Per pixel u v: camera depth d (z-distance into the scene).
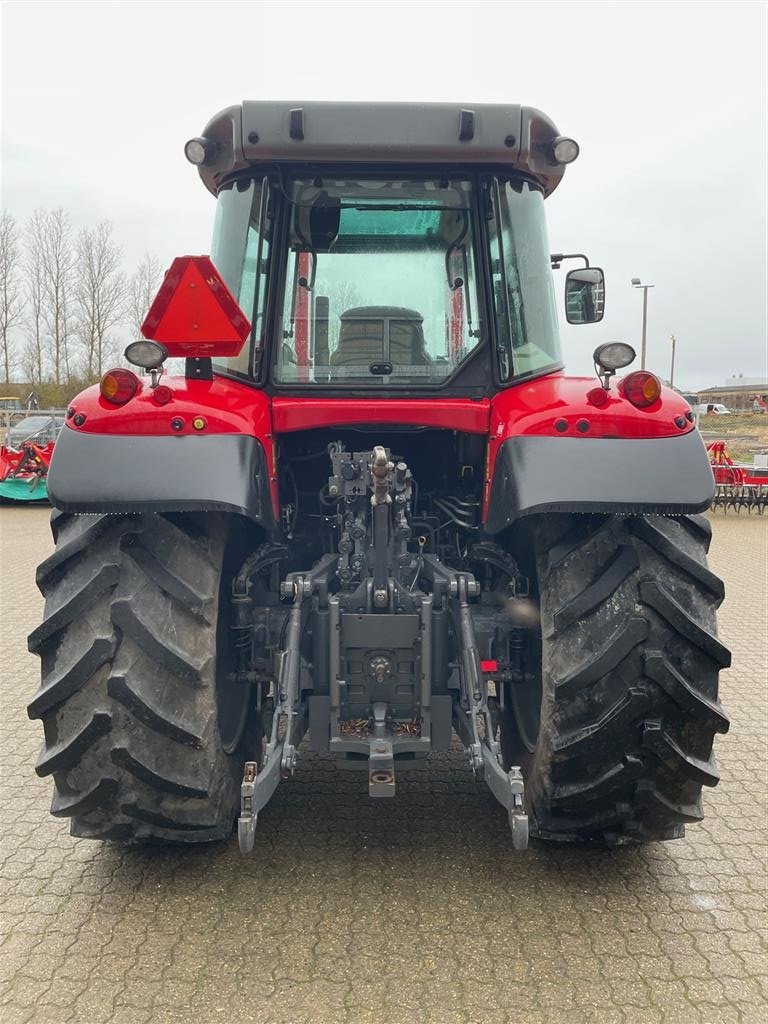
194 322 2.54
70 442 2.48
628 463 2.46
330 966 2.32
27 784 3.61
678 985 2.27
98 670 2.39
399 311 3.11
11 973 2.30
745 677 5.32
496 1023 2.11
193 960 2.35
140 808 2.49
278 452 3.18
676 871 2.88
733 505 15.76
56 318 44.59
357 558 2.80
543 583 2.55
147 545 2.46
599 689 2.43
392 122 2.90
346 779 3.60
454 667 2.77
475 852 2.96
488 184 3.07
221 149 3.00
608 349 2.57
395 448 3.48
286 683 2.57
